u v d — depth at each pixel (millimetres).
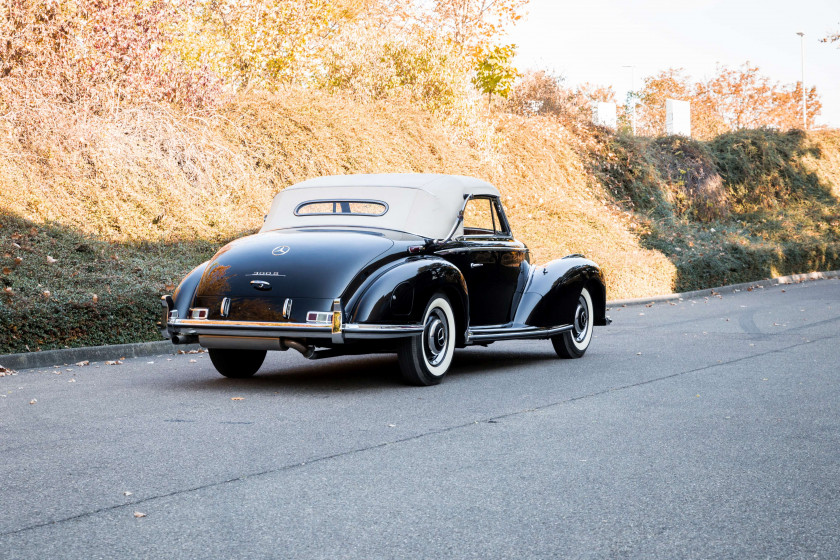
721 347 10422
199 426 5773
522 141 24000
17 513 3914
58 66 13883
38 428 5688
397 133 19281
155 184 14336
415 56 21203
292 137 16781
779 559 3412
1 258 10641
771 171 34312
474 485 4418
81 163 13625
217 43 18406
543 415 6234
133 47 14859
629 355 9789
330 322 6746
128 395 6992
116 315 9789
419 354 7363
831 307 15875
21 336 8875
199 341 7203
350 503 4102
